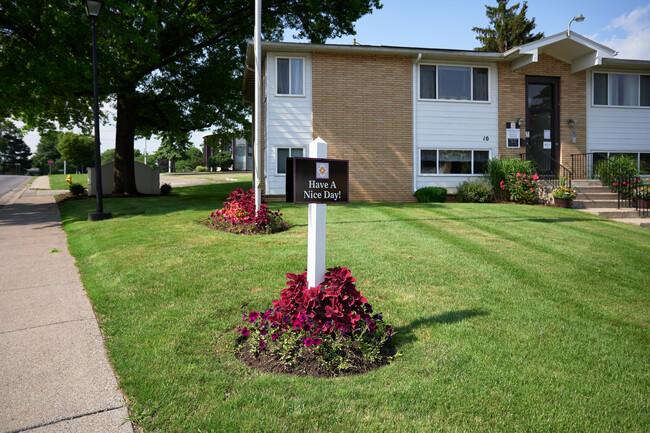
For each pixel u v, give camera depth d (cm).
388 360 348
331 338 339
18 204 1681
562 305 494
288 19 1902
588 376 333
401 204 1302
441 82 1588
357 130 1526
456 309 466
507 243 778
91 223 1028
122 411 278
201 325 412
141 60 1561
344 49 1470
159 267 602
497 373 331
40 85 1281
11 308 474
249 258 641
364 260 639
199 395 292
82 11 1347
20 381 318
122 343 376
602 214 1222
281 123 1493
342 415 272
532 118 1639
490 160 1573
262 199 905
